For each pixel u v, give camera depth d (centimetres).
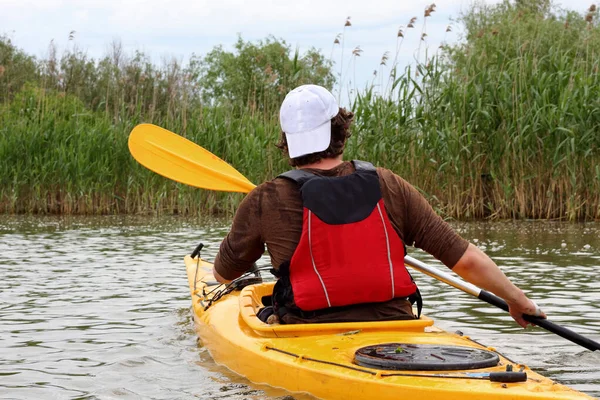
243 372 307
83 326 456
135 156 489
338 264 284
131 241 948
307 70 1266
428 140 1174
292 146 301
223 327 355
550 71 1185
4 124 1537
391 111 1160
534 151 1142
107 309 511
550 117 1102
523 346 398
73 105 1656
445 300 543
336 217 284
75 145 1452
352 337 282
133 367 355
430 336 286
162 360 367
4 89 2923
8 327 456
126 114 1523
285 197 291
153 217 1344
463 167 1176
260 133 1310
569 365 357
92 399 307
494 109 1172
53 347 403
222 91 4075
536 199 1177
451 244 285
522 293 287
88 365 363
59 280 642
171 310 505
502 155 1166
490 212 1213
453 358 251
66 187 1438
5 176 1439
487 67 1272
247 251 305
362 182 288
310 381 262
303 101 299
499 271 284
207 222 1225
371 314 292
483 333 432
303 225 285
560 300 519
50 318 482
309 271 288
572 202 1117
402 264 292
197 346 394
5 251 852
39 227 1156
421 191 1171
